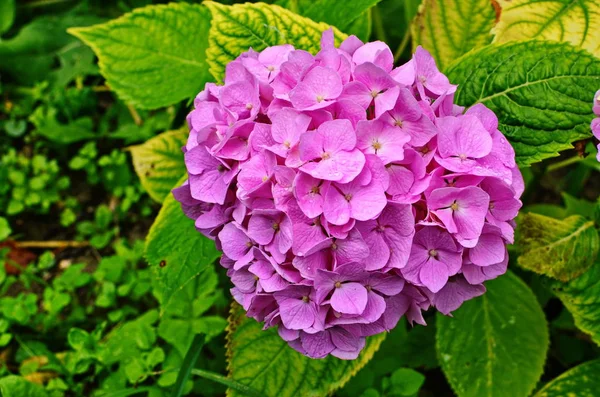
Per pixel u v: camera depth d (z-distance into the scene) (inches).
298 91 15.7
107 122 28.9
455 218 15.5
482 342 20.5
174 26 22.1
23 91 29.9
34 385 20.9
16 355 23.4
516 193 16.6
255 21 18.9
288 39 19.0
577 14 19.2
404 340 21.6
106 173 27.4
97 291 24.6
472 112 16.4
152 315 22.1
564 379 20.0
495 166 16.1
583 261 19.6
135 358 21.0
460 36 20.4
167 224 19.6
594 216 20.0
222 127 16.5
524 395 20.0
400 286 16.0
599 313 19.4
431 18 20.4
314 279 15.5
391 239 15.7
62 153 28.8
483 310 20.7
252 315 17.0
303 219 15.6
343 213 15.3
